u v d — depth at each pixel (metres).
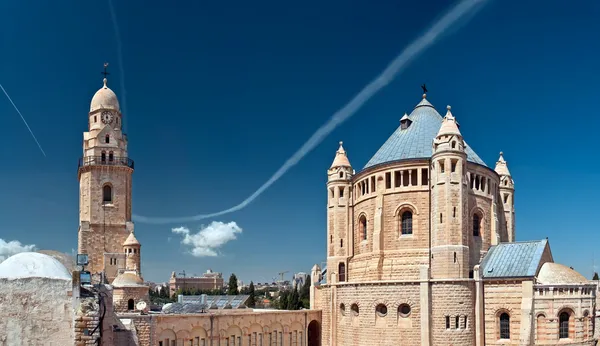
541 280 76.88
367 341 84.56
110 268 128.00
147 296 107.88
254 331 92.25
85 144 137.25
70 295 37.19
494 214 91.12
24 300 36.59
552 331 73.62
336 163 103.75
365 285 86.06
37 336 36.34
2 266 38.22
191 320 79.38
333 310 95.88
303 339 103.00
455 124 86.00
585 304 74.56
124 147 135.62
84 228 128.25
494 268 81.56
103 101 137.00
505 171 107.50
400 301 81.38
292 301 189.50
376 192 92.50
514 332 76.12
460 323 77.94
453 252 81.12
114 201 131.62
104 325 40.44
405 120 99.12
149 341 71.62
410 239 87.06
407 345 79.75
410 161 88.69
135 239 130.00
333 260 99.94
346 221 101.12
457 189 83.06
